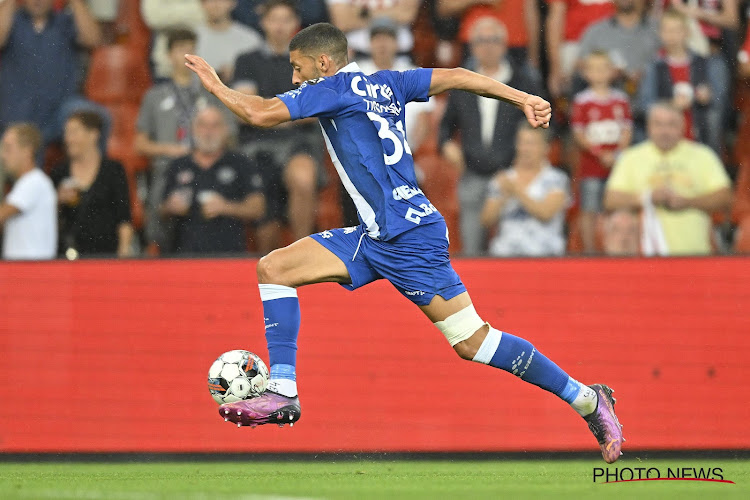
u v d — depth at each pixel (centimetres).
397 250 1465
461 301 1501
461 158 2725
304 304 2427
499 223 2716
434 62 2838
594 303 2431
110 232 2703
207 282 2439
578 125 2758
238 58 2766
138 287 2431
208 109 2681
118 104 2773
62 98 2789
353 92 1449
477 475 1911
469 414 2398
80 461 2377
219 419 2397
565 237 2723
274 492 1505
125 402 2400
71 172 2712
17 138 2702
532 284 2434
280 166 2686
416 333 2423
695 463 2239
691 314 2427
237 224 2664
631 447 2392
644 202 2719
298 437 2395
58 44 2806
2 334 2402
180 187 2664
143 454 2384
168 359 2414
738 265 2438
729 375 2414
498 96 1519
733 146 2805
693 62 2802
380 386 2408
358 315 2423
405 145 1480
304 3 2802
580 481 1780
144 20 2809
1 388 2389
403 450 2392
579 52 2792
